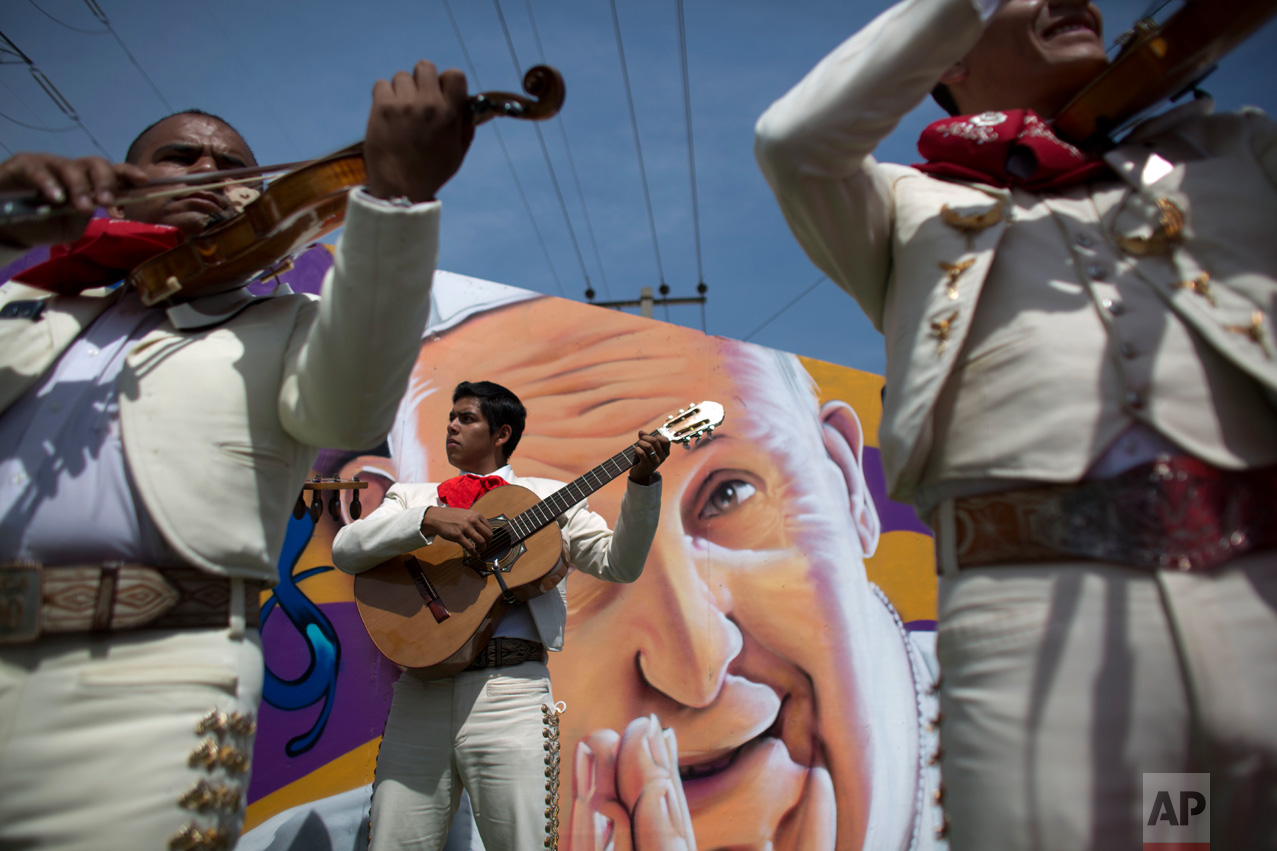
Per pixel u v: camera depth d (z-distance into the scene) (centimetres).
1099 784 118
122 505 137
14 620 129
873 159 159
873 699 441
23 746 125
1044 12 165
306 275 365
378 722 333
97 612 131
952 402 141
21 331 149
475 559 251
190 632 137
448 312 391
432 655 239
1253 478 124
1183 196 140
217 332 155
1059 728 121
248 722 143
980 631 132
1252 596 120
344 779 321
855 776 423
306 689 320
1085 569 125
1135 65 148
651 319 440
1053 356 132
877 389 500
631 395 424
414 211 130
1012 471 131
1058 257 142
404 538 243
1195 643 117
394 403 149
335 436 147
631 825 364
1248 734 114
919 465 144
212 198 166
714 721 396
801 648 429
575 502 264
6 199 132
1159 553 120
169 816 128
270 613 320
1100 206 148
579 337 419
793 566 440
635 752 374
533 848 230
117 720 128
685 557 413
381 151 131
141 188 148
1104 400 128
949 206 150
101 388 146
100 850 124
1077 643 122
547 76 135
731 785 391
